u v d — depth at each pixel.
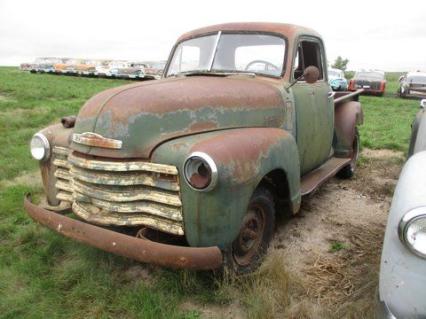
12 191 4.73
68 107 12.23
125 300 2.73
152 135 2.67
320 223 4.12
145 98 2.77
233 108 3.12
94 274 3.03
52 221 2.81
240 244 2.92
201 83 3.23
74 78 30.08
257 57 3.88
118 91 2.93
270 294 2.71
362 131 9.55
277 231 3.91
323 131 4.46
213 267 2.42
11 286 2.92
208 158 2.39
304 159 4.08
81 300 2.77
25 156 6.16
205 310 2.72
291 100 3.71
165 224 2.62
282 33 3.86
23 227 3.81
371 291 2.82
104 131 2.72
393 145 7.67
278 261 3.01
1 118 9.48
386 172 6.00
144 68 30.53
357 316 2.55
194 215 2.53
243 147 2.67
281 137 3.13
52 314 2.63
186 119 2.81
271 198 3.18
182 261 2.37
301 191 3.82
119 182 2.65
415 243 1.80
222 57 3.98
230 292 2.78
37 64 37.31
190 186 2.45
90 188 2.78
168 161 2.55
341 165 4.93
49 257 3.27
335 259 3.39
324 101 4.45
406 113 14.02
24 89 18.34
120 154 2.66
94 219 2.78
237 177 2.52
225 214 2.53
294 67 3.86
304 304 2.67
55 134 3.35
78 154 2.86
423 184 1.95
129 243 2.46
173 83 3.15
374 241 3.73
